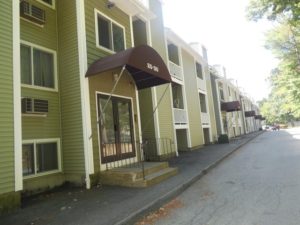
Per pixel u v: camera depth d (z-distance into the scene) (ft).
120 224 17.52
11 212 21.44
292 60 82.74
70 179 30.83
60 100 32.40
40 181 28.68
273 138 101.71
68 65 32.35
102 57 34.12
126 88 37.86
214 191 25.99
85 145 30.07
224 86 117.70
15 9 24.14
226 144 77.20
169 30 59.52
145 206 20.71
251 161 44.47
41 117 29.89
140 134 39.14
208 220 18.04
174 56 65.98
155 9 56.85
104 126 32.83
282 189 24.52
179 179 30.60
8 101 22.44
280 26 79.97
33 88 29.66
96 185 29.91
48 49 32.19
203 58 83.20
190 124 66.80
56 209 21.76
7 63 22.82
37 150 29.35
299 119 247.09
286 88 91.81
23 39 29.48
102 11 36.37
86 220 18.51
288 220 16.89
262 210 19.17
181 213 20.04
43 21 31.32
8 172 21.75
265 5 44.55
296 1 40.78
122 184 28.94
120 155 34.58
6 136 21.95
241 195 23.65
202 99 82.84
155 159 48.78
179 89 65.26
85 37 32.40
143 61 31.01
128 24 41.91
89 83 31.60
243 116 158.20
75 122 31.09
